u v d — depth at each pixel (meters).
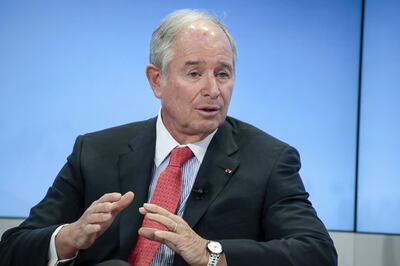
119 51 9.92
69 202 5.91
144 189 5.63
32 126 9.71
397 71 10.07
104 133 6.18
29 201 9.65
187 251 4.61
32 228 5.70
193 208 5.40
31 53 9.76
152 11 9.99
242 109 10.03
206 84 5.39
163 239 4.59
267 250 4.87
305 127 10.08
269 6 10.12
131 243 5.42
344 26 10.17
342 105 10.12
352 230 9.98
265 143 5.85
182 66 5.44
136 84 9.93
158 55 5.63
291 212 5.37
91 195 5.80
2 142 9.65
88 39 9.87
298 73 10.10
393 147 10.01
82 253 5.62
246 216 5.46
